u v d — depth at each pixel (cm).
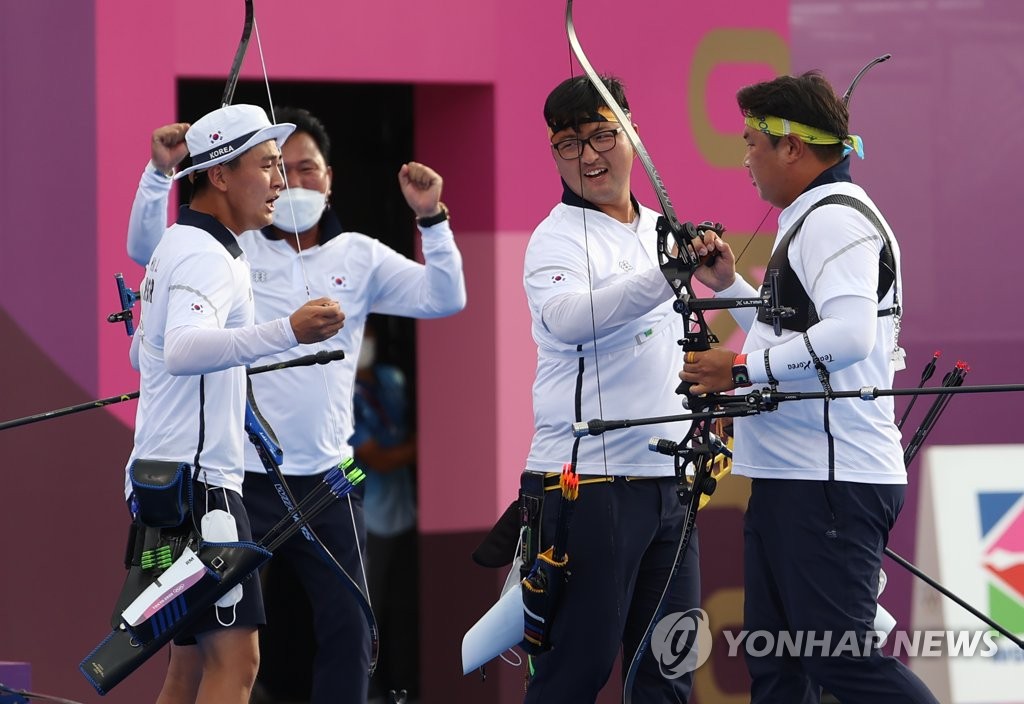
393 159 2000
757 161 1271
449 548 1822
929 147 1898
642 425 1299
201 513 1245
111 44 1647
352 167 1998
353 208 2000
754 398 1183
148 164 1513
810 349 1170
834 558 1214
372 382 1964
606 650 1306
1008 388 1164
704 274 1259
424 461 1845
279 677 2003
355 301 1576
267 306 1544
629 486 1317
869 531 1226
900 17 1886
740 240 1845
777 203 1283
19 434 1644
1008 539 1869
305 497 1457
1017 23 1920
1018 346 1923
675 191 1823
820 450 1217
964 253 1909
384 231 2008
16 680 1525
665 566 1352
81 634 1664
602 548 1299
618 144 1327
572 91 1323
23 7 1631
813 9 1864
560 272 1307
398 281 1602
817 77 1253
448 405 1825
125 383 1666
